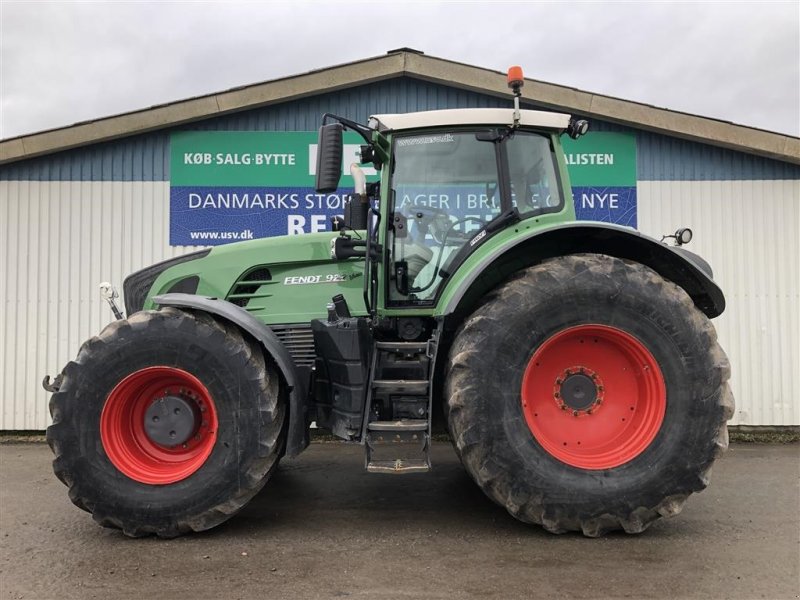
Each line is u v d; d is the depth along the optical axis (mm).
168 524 3176
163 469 3291
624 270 3230
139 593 2572
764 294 6492
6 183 6477
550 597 2514
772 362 6461
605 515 3113
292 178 6516
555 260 3318
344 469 4965
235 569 2820
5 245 6461
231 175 6508
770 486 4359
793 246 6500
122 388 3246
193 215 6496
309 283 3932
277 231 6523
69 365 3264
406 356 3529
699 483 3104
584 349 3334
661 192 6547
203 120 6508
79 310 6473
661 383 3166
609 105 6336
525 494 3102
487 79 6336
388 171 3744
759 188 6523
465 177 3744
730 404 3146
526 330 3170
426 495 4121
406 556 2967
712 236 6520
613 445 3264
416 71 6355
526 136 3818
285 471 4887
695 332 3166
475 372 3150
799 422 6426
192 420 3291
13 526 3486
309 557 2963
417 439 3242
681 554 2982
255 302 3977
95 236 6484
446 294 3600
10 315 6453
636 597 2516
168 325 3264
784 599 2502
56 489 4363
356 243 3699
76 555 3010
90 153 6480
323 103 6535
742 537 3230
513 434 3121
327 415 3529
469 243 3623
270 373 3348
